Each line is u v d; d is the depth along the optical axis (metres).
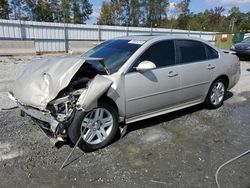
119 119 3.69
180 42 4.45
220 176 2.90
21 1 48.75
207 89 4.97
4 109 4.84
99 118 3.41
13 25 18.27
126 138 3.81
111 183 2.74
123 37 4.66
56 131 3.06
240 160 3.27
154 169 3.02
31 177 2.80
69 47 20.98
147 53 3.92
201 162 3.20
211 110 5.23
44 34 19.75
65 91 3.16
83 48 21.70
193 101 4.80
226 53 5.45
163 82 4.02
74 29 21.20
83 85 3.36
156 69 3.95
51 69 3.31
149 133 4.01
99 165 3.07
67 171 2.93
